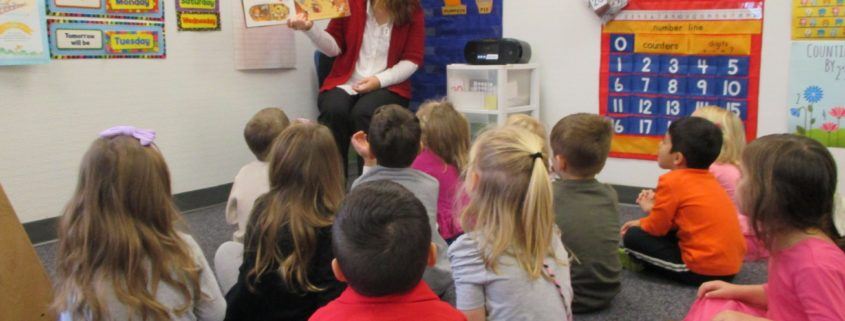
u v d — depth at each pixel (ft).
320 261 5.09
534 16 11.85
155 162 4.66
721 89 10.52
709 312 5.57
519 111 11.47
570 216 6.95
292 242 5.04
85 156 4.58
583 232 6.96
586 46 11.46
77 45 9.70
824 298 4.39
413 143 6.67
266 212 5.19
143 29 10.43
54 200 9.83
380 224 3.45
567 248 6.97
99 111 10.11
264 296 5.15
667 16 10.70
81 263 4.43
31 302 5.93
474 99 11.50
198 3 11.12
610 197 7.14
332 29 12.01
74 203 4.56
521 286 4.78
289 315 5.17
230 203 7.75
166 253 4.60
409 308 3.52
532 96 11.78
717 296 5.66
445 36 12.81
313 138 5.30
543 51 11.87
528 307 4.78
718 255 7.50
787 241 4.67
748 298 5.55
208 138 11.62
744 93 10.34
